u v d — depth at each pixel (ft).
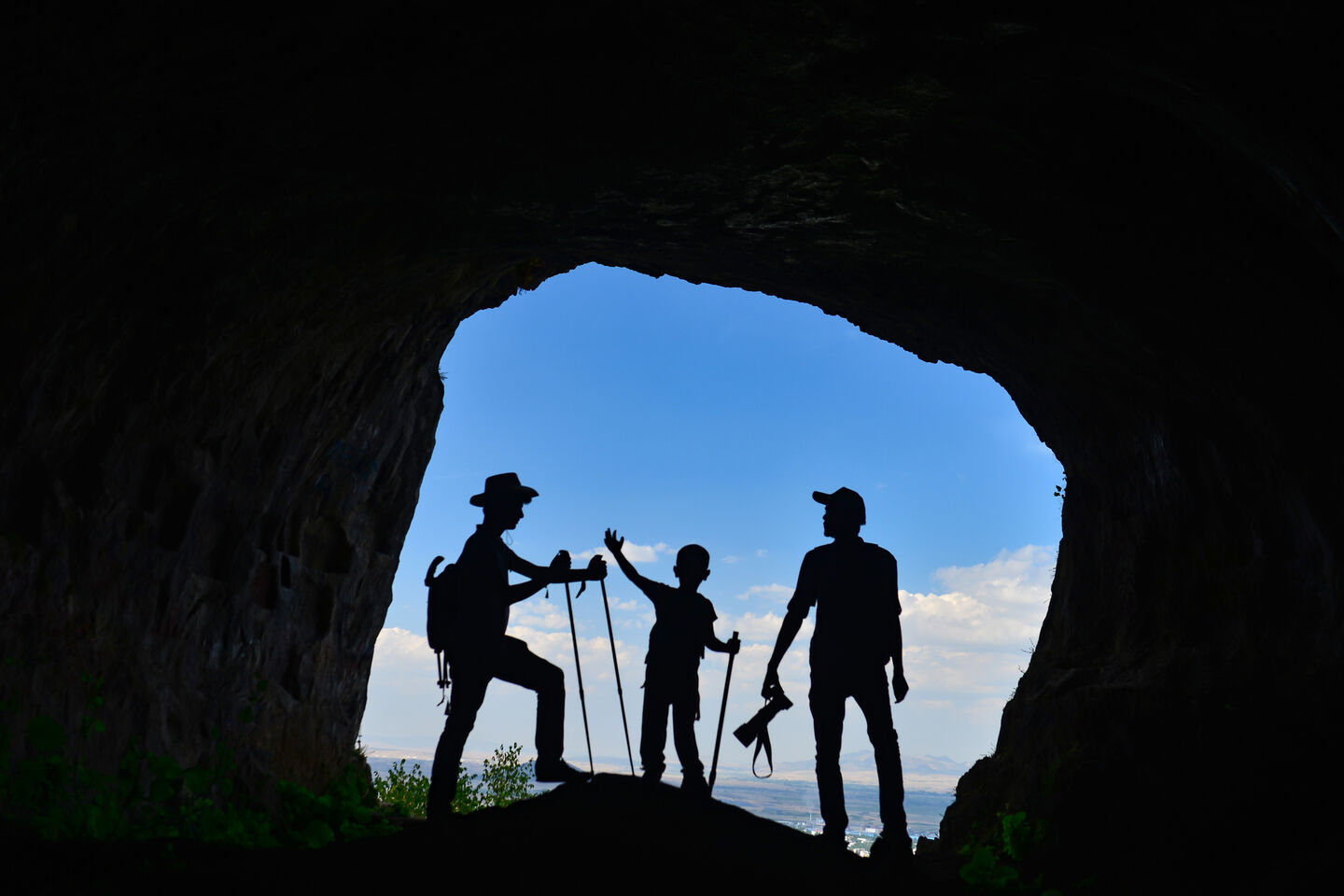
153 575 23.48
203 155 19.60
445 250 28.30
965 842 32.65
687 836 18.17
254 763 27.09
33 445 19.77
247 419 26.45
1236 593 25.36
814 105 20.02
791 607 22.20
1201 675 25.34
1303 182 15.99
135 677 22.17
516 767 41.60
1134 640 29.84
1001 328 29.66
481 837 17.56
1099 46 16.55
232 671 27.27
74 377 20.27
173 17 15.87
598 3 16.65
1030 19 16.39
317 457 31.14
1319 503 21.62
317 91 18.66
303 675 31.48
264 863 16.43
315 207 23.11
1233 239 19.40
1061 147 20.01
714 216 26.25
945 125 20.51
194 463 24.66
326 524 33.32
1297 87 14.66
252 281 23.48
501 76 18.72
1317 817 19.49
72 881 14.24
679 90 19.40
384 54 17.81
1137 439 29.09
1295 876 17.16
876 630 21.45
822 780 21.07
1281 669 22.99
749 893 16.16
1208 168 18.33
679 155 22.11
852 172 22.75
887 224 25.16
